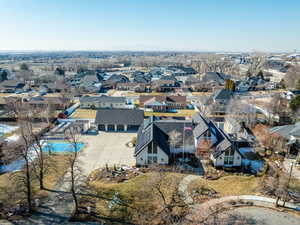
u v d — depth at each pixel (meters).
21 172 34.41
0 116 68.81
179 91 118.44
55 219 28.14
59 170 40.03
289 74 124.62
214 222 27.58
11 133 57.72
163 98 87.06
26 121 47.19
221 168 41.81
